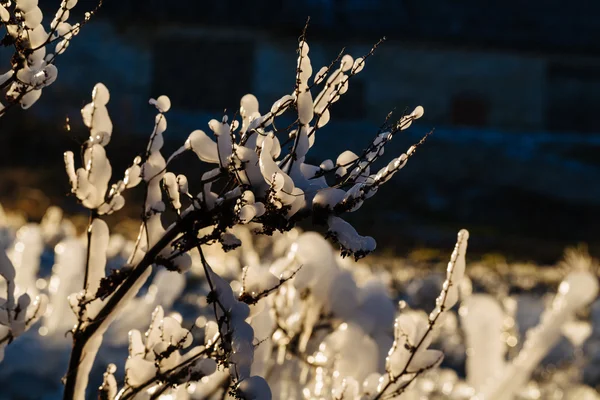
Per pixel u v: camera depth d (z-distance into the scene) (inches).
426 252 847.1
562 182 1398.9
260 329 128.3
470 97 1636.3
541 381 271.9
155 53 1473.9
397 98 1600.6
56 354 214.7
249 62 1536.7
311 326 134.3
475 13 1654.8
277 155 88.0
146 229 93.1
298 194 85.8
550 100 1672.0
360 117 1587.1
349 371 133.1
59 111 1256.2
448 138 1407.5
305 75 89.7
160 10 1457.9
